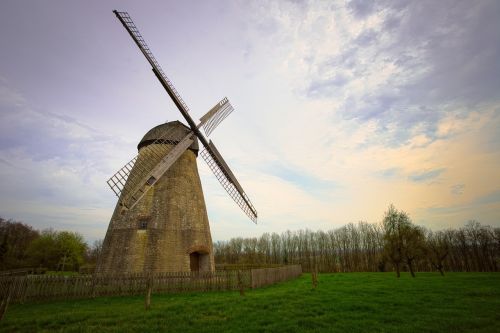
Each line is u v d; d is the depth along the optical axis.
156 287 17.12
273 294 15.44
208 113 27.22
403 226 33.06
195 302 13.17
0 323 10.15
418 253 31.77
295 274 32.69
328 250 79.19
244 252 90.50
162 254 19.98
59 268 60.12
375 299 13.81
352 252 74.69
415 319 10.25
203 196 25.02
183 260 20.62
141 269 19.31
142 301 14.56
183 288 17.55
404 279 25.41
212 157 26.03
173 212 21.70
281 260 84.94
